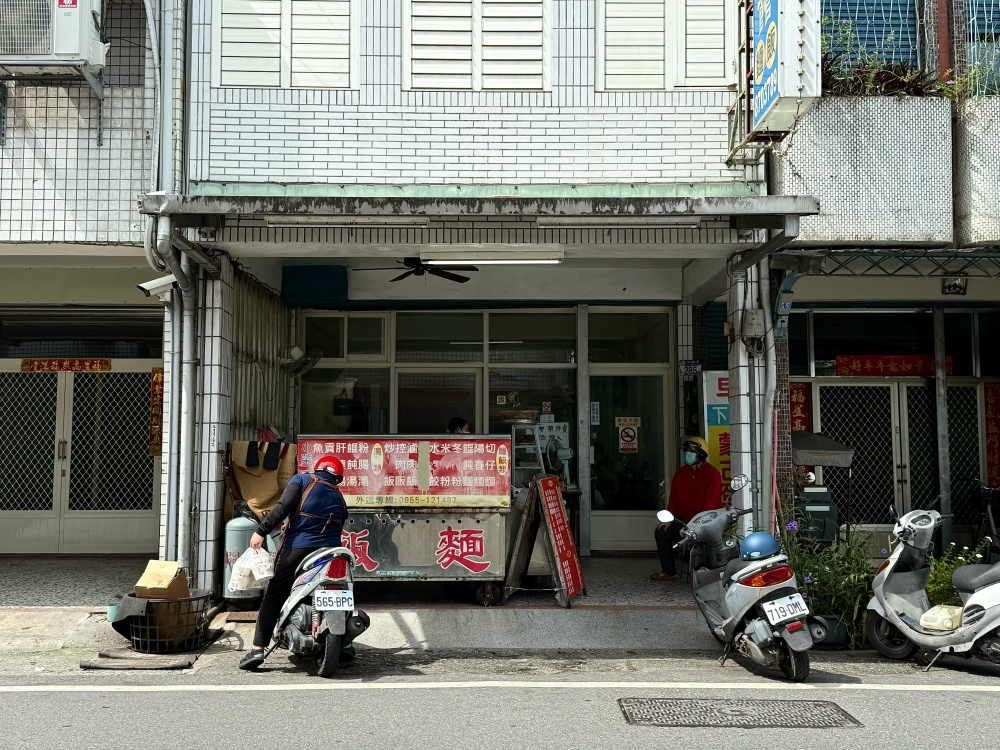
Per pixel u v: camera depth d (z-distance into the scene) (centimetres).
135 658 618
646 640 696
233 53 749
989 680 588
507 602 770
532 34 761
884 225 751
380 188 746
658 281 1041
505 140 753
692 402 1027
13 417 1024
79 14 714
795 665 570
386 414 1062
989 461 1045
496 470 755
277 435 904
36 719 484
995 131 758
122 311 992
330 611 571
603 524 1051
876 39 855
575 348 1061
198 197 640
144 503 1022
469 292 1038
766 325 766
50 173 745
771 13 658
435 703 520
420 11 759
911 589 665
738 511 671
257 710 502
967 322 1053
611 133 756
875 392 1050
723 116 759
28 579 863
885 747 446
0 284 959
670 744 448
